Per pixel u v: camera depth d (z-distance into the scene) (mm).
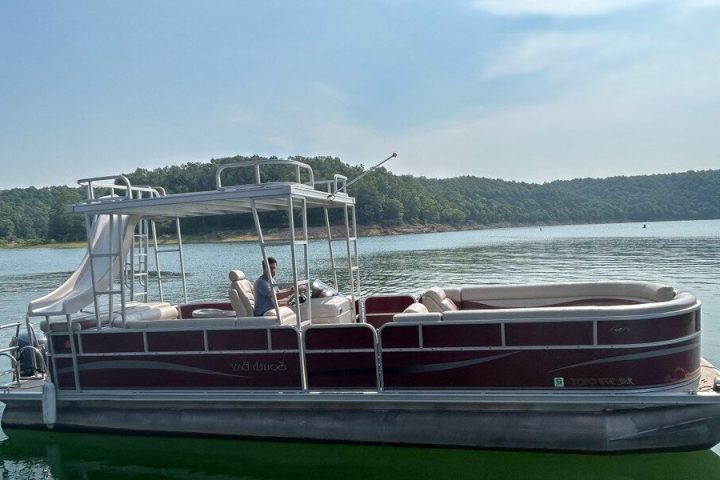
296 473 6633
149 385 7246
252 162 6824
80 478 6746
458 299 8531
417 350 6445
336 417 6734
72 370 7516
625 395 6000
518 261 33531
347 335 6617
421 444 6508
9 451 7469
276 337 6805
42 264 50875
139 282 9383
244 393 6906
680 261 29625
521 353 6207
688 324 6137
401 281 24359
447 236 78875
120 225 7273
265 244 6785
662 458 6070
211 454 7129
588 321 6031
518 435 6250
